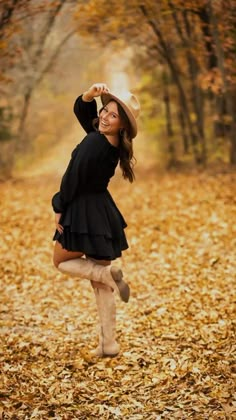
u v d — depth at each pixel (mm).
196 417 4805
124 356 6297
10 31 14156
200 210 13812
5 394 5387
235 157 19016
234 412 4809
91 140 4730
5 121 25859
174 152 26531
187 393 5270
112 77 30891
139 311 7777
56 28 21453
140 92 27062
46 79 30469
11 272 9742
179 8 14711
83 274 4895
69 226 4816
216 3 13375
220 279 8656
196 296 8039
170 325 7117
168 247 11016
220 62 14727
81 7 16453
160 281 9039
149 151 34844
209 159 23234
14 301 8383
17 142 26828
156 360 6160
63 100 32594
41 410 5117
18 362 6207
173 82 25750
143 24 18406
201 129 22812
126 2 16078
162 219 13398
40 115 34875
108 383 5738
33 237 12305
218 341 6324
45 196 18328
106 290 5145
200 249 10562
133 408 5148
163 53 21484
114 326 5199
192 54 18969
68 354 6453
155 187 18703
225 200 14586
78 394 5457
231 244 10641
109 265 4969
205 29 15562
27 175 27469
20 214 14781
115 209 5035
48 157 35531
